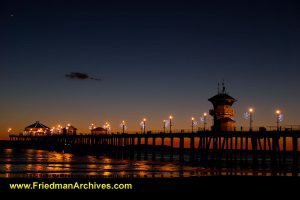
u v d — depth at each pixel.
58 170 55.72
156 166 67.50
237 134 59.47
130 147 97.12
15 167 60.34
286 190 37.22
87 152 127.56
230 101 70.50
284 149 54.22
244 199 33.34
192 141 69.19
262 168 59.41
